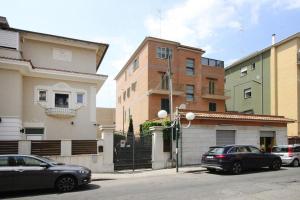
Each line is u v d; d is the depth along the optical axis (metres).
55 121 20.12
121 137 18.00
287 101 32.16
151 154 18.61
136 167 18.00
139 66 35.81
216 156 15.55
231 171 15.41
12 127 17.11
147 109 32.31
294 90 31.41
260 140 23.31
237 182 12.64
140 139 18.48
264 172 16.03
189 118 18.08
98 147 16.61
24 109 19.20
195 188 11.30
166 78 33.66
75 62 21.53
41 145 15.24
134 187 11.73
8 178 10.42
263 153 16.78
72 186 11.24
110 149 16.89
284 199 9.27
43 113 19.78
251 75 37.66
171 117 20.41
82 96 21.20
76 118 20.75
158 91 32.19
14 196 10.42
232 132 21.89
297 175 14.66
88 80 21.23
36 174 10.78
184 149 19.55
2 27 18.77
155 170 17.66
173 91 33.03
